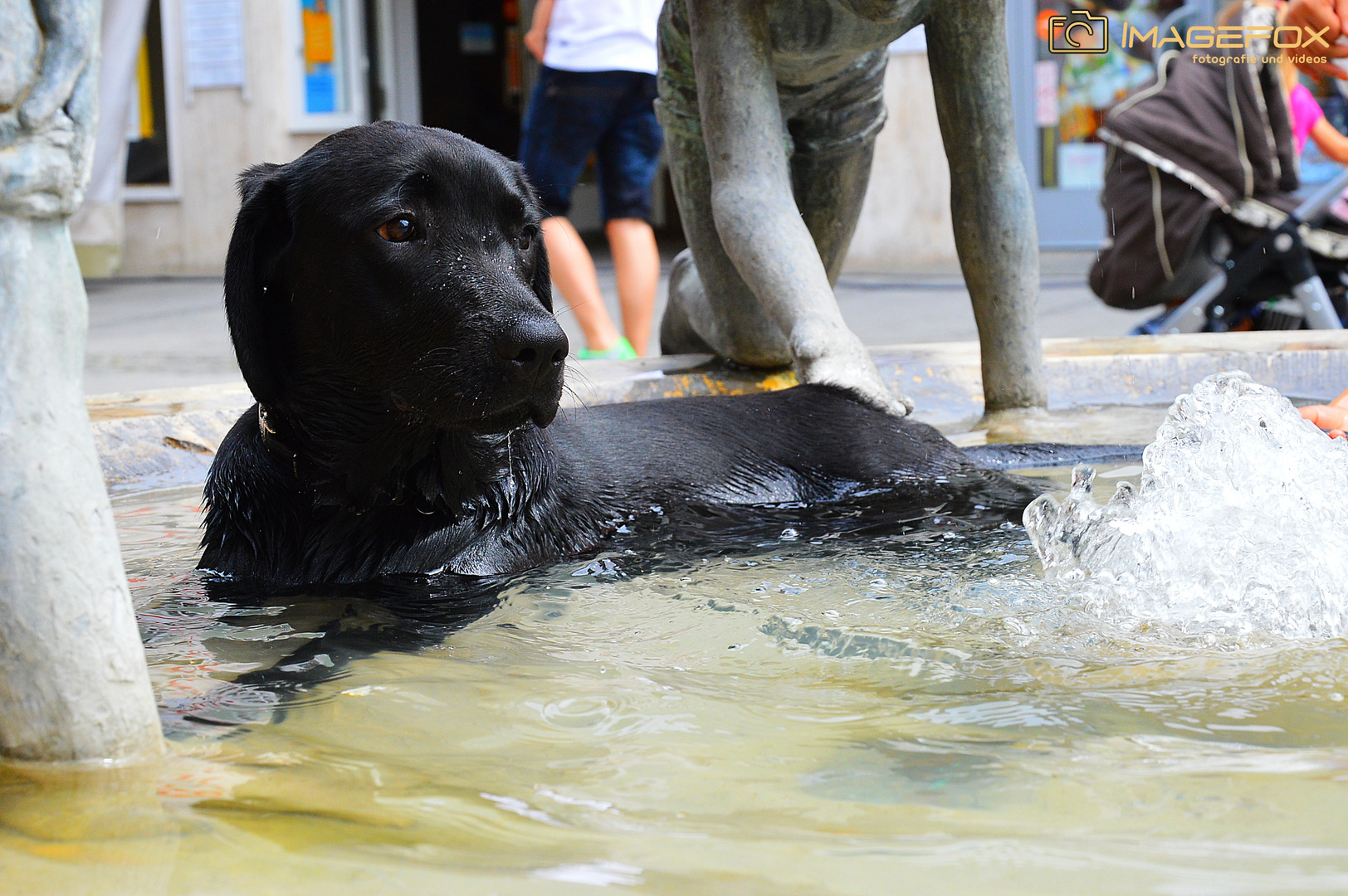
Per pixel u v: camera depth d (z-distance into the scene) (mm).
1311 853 1097
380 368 2441
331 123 15695
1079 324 8625
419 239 2422
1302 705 1533
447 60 21031
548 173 6625
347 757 1413
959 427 4000
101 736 1301
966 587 2184
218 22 15367
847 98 4035
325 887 1051
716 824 1194
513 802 1258
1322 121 6023
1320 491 2188
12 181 1197
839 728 1492
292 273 2500
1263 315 6012
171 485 3451
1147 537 2141
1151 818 1187
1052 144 13953
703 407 3311
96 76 1256
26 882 1058
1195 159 5895
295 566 2504
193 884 1054
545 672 1776
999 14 3650
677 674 1747
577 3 6363
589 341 6633
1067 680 1662
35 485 1246
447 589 2375
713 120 3553
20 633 1255
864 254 14484
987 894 1025
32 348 1241
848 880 1055
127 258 15883
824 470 3191
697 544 2641
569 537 2695
